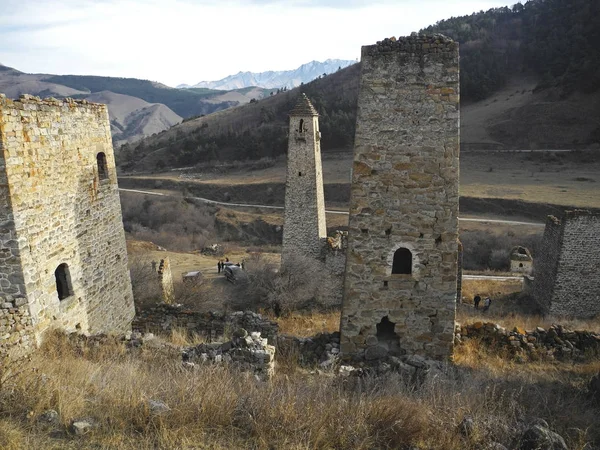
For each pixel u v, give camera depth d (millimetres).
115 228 11875
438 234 8812
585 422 6012
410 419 5289
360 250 9000
